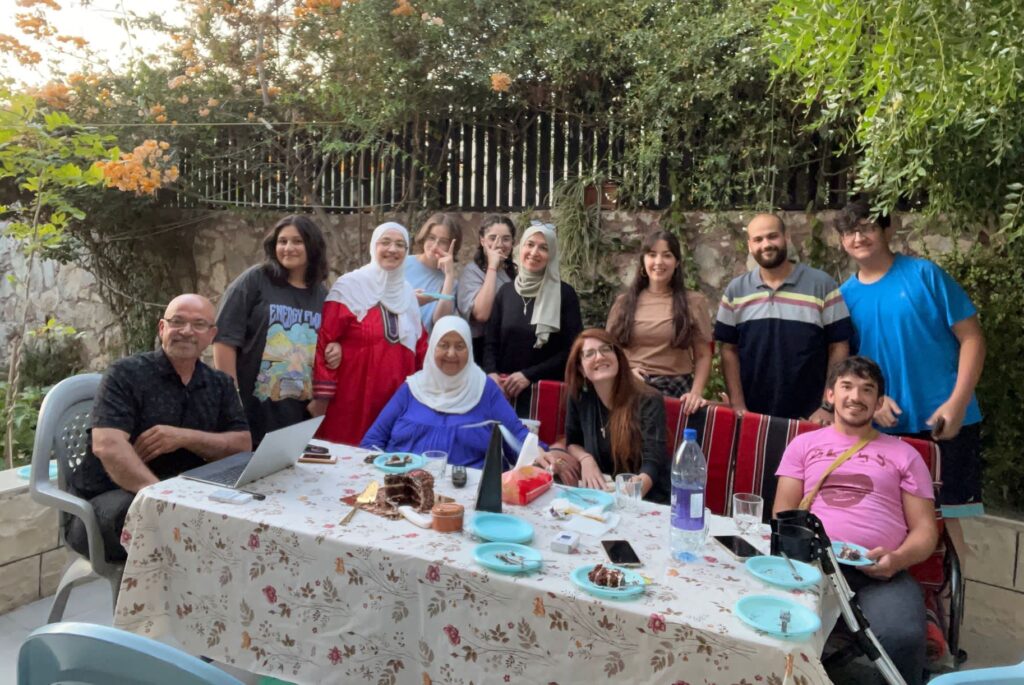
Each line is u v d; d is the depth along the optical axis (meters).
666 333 3.89
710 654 1.83
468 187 6.09
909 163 3.26
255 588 2.41
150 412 3.02
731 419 3.58
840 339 3.68
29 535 3.65
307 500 2.59
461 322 3.44
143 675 1.37
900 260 3.60
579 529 2.46
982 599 3.81
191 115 6.29
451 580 2.12
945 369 3.48
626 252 5.48
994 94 2.76
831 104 3.39
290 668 2.38
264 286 3.73
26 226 4.66
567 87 5.59
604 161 5.57
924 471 2.85
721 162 5.06
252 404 3.72
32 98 4.24
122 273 7.21
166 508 2.52
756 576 2.10
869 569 2.63
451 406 3.45
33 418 5.66
